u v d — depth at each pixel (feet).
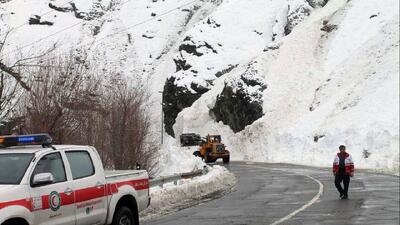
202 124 495.00
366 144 270.26
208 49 598.75
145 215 90.79
